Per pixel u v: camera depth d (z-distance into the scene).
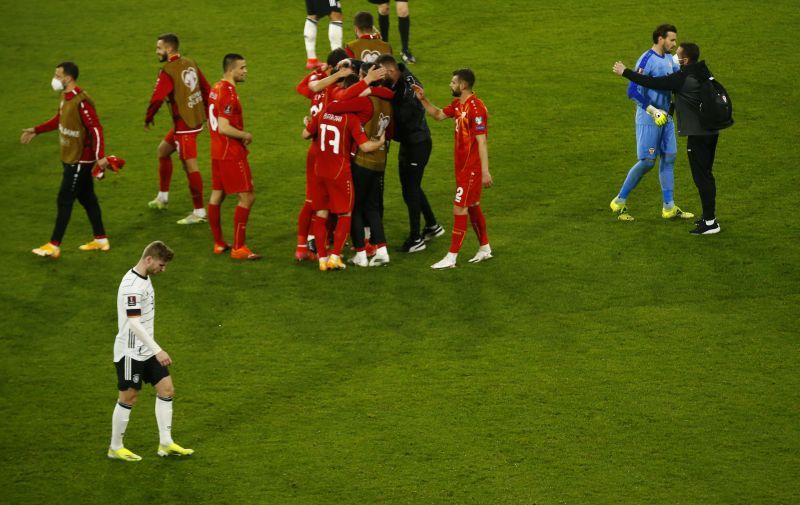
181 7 81.56
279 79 68.19
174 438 35.81
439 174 57.31
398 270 47.50
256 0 82.81
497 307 44.09
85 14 80.31
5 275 47.16
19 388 38.81
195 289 45.97
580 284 45.75
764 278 45.72
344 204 46.44
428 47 72.12
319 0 66.56
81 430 36.38
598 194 54.31
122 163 47.94
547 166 57.47
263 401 37.84
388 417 36.78
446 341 41.66
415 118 46.94
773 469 33.59
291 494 32.78
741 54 70.62
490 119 62.91
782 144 59.09
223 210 53.75
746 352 40.44
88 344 41.84
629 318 43.00
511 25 76.38
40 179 57.06
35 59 72.25
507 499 32.41
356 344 41.53
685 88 48.28
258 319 43.50
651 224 51.16
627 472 33.59
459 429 36.03
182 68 50.66
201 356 40.81
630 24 76.06
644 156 50.03
